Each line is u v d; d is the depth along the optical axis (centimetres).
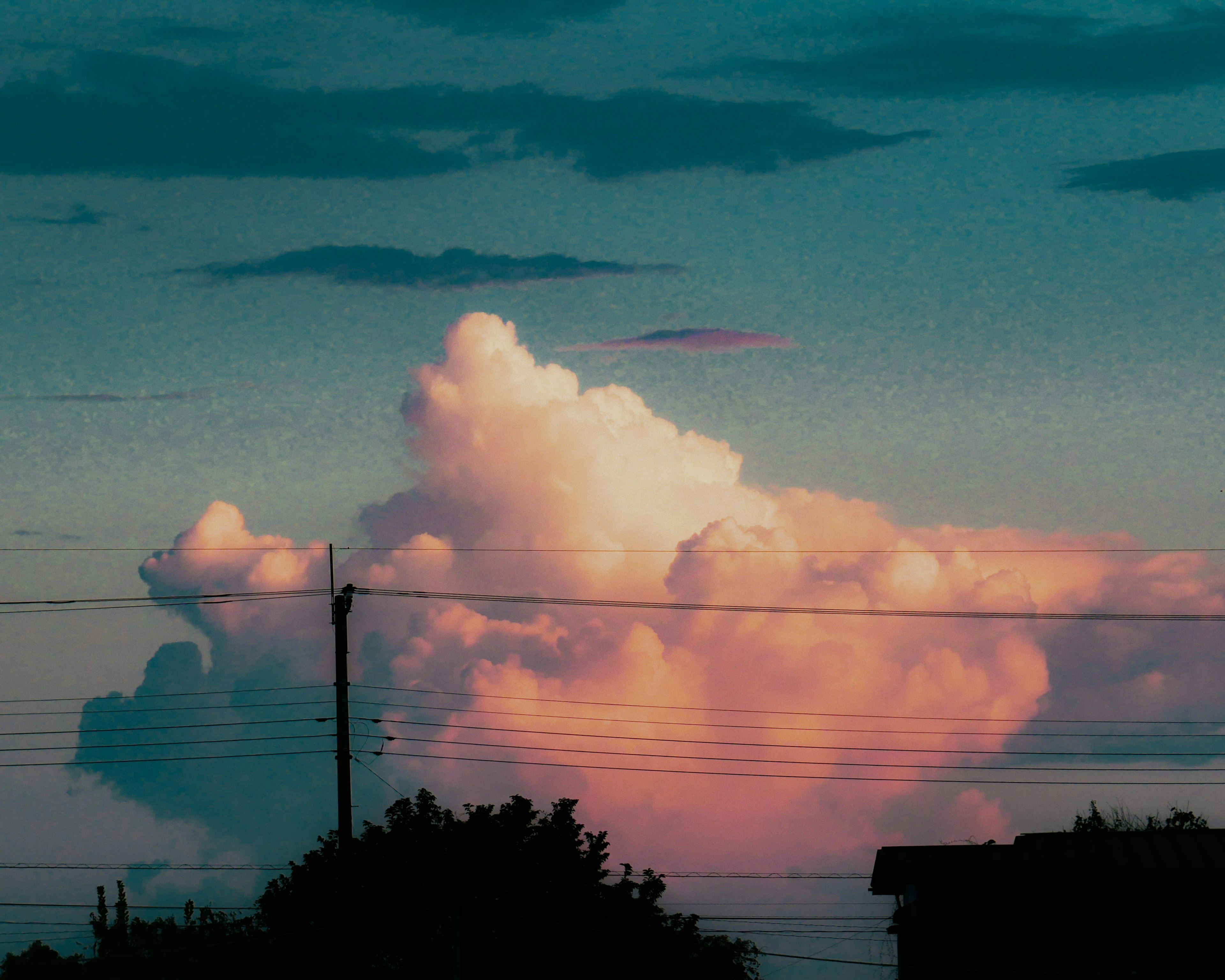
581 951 14650
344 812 12712
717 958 15150
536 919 14662
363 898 14862
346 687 12912
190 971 15988
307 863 15788
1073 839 13512
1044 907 13225
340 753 12825
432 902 14688
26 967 17375
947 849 13612
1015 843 13650
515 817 15338
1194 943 13025
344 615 13000
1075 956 13100
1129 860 13250
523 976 14638
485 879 14788
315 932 15200
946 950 13238
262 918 15812
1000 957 13175
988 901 13288
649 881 15162
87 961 17275
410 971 14700
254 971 15512
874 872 13888
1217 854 13238
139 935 17100
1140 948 13050
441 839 15175
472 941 14712
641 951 14700
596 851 15300
